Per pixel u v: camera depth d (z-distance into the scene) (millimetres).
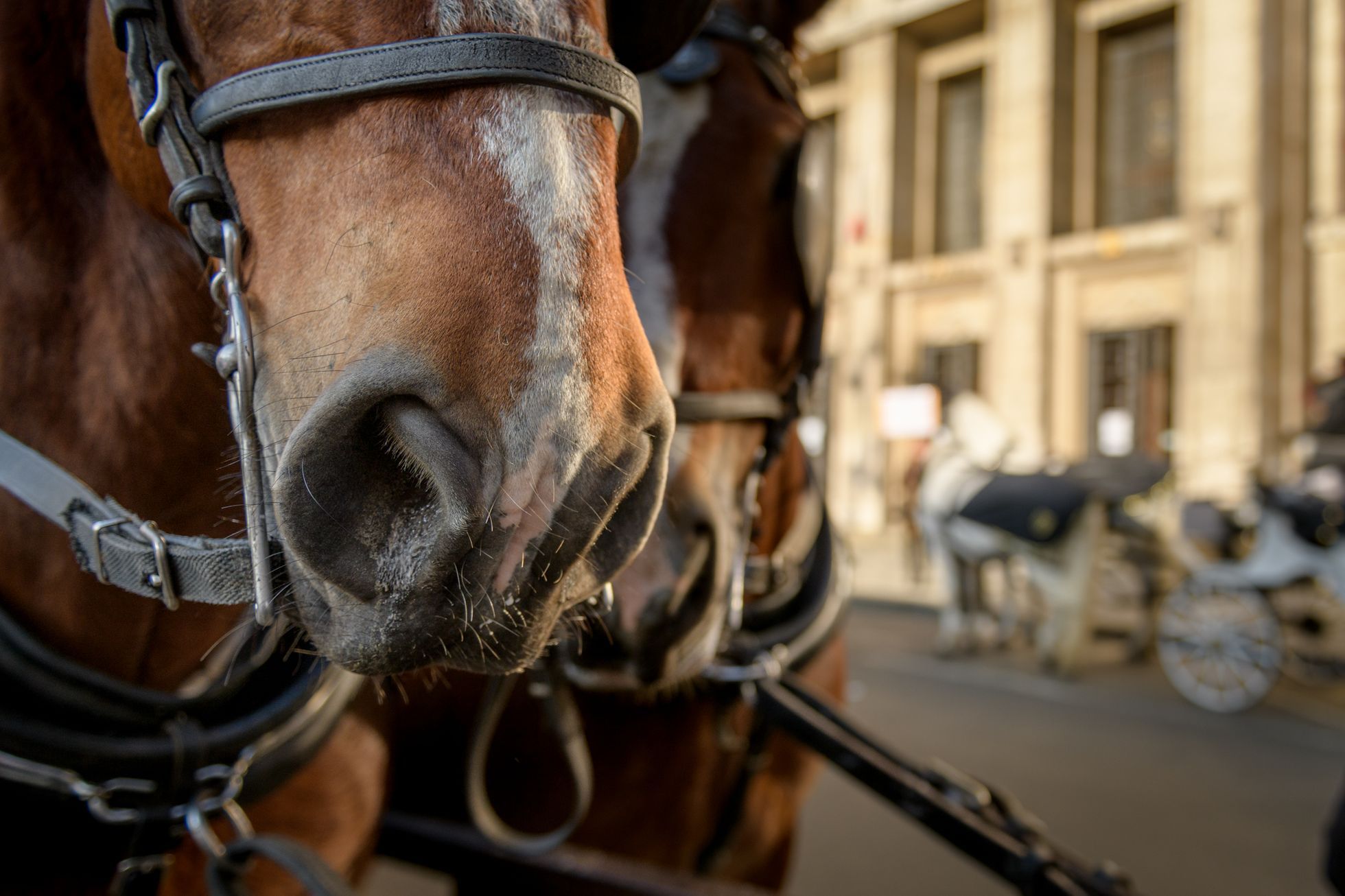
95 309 812
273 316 622
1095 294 13641
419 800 1682
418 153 580
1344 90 11805
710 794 1737
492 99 583
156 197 711
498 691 1389
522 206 567
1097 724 5422
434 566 572
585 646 1253
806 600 1812
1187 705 5902
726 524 1316
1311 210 11984
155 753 902
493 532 566
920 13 15117
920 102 15922
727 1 1521
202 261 691
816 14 1754
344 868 1238
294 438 575
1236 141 12164
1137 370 13234
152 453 806
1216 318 12234
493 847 1521
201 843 945
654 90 1361
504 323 557
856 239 15766
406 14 597
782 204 1425
